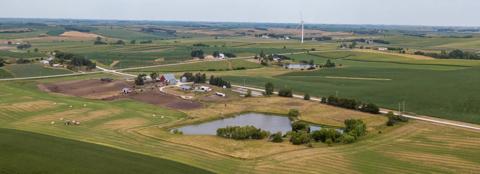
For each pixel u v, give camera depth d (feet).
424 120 429.79
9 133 338.34
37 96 529.45
